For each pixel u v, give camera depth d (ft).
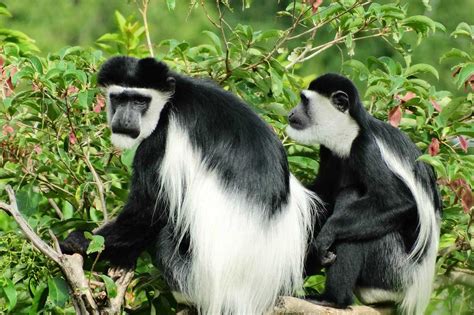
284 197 32.12
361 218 34.12
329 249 34.19
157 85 32.45
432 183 35.42
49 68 36.06
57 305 29.96
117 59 33.22
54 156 33.99
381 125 35.76
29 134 34.91
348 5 37.24
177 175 31.65
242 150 31.71
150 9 97.66
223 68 36.58
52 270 31.22
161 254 32.17
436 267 35.32
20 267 30.55
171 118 32.40
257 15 100.63
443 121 34.81
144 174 32.45
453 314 36.01
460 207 35.35
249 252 31.30
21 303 32.83
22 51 38.04
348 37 36.60
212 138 31.83
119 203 36.01
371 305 34.91
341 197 35.65
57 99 33.78
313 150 38.40
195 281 31.65
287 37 37.11
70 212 35.32
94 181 34.45
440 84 99.86
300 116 36.47
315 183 37.29
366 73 37.63
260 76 36.55
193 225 31.45
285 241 31.99
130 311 32.53
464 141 34.81
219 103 32.58
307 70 99.40
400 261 34.37
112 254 32.27
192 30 97.71
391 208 34.19
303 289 34.12
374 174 34.58
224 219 31.22
